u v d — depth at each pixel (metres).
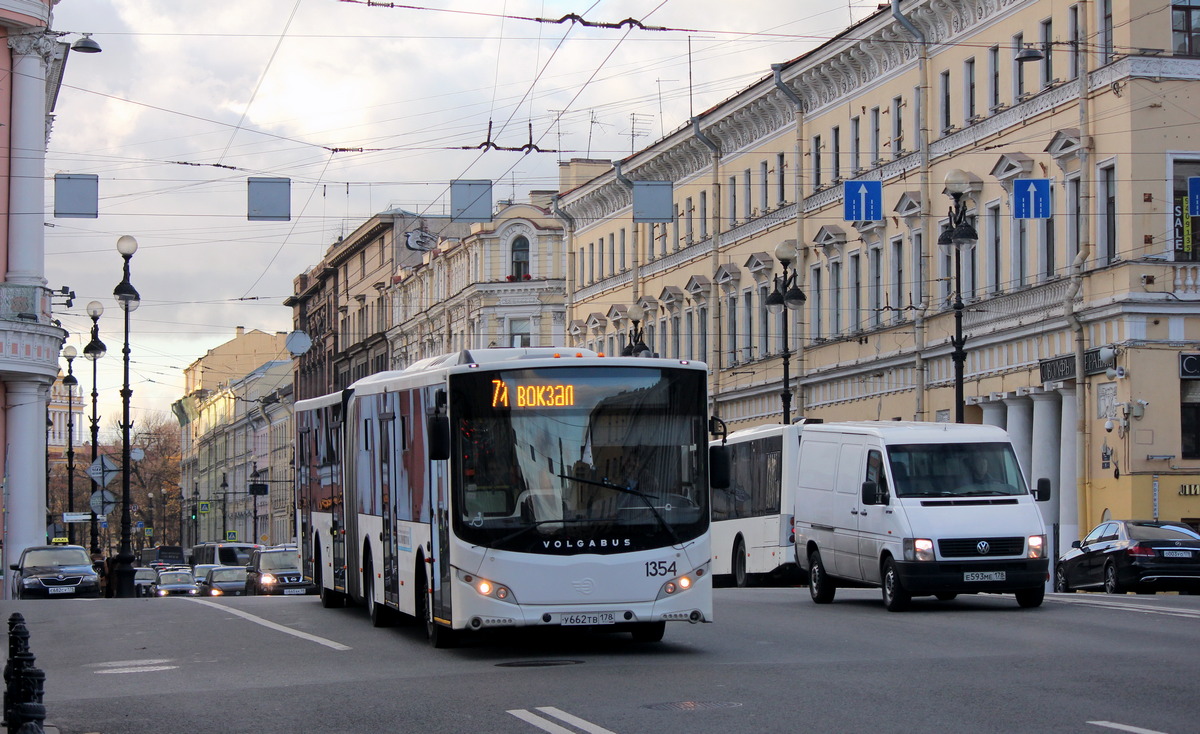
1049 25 38.47
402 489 18.84
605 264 71.44
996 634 17.59
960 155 42.34
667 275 64.69
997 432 23.48
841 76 49.06
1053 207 38.06
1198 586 28.91
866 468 23.56
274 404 110.88
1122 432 34.75
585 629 19.11
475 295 82.75
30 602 29.89
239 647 18.19
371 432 21.12
